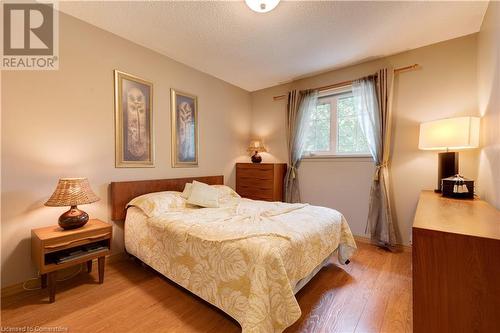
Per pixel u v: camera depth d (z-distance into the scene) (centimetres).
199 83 339
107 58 238
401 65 279
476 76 235
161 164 290
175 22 221
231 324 150
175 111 305
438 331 100
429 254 102
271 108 409
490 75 187
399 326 148
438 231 100
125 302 173
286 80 379
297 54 286
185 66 318
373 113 292
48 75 200
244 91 422
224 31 236
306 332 142
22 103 187
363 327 147
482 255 92
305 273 161
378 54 284
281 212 220
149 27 230
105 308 166
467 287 95
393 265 238
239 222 187
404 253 269
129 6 199
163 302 173
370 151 296
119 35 245
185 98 319
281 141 396
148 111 275
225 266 147
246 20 217
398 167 283
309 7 197
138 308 166
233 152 401
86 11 206
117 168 247
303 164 364
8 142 180
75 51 215
